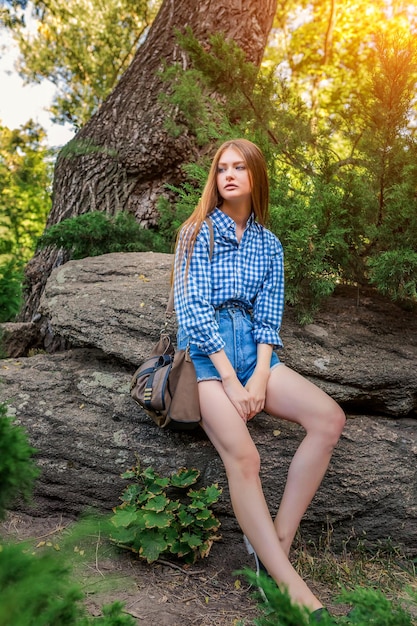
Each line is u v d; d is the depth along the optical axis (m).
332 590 2.52
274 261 2.73
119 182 4.86
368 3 13.22
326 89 12.35
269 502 2.86
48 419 3.03
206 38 5.02
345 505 2.85
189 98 3.96
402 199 2.96
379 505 2.85
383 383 3.03
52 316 3.38
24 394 3.12
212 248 2.59
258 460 2.33
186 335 2.56
